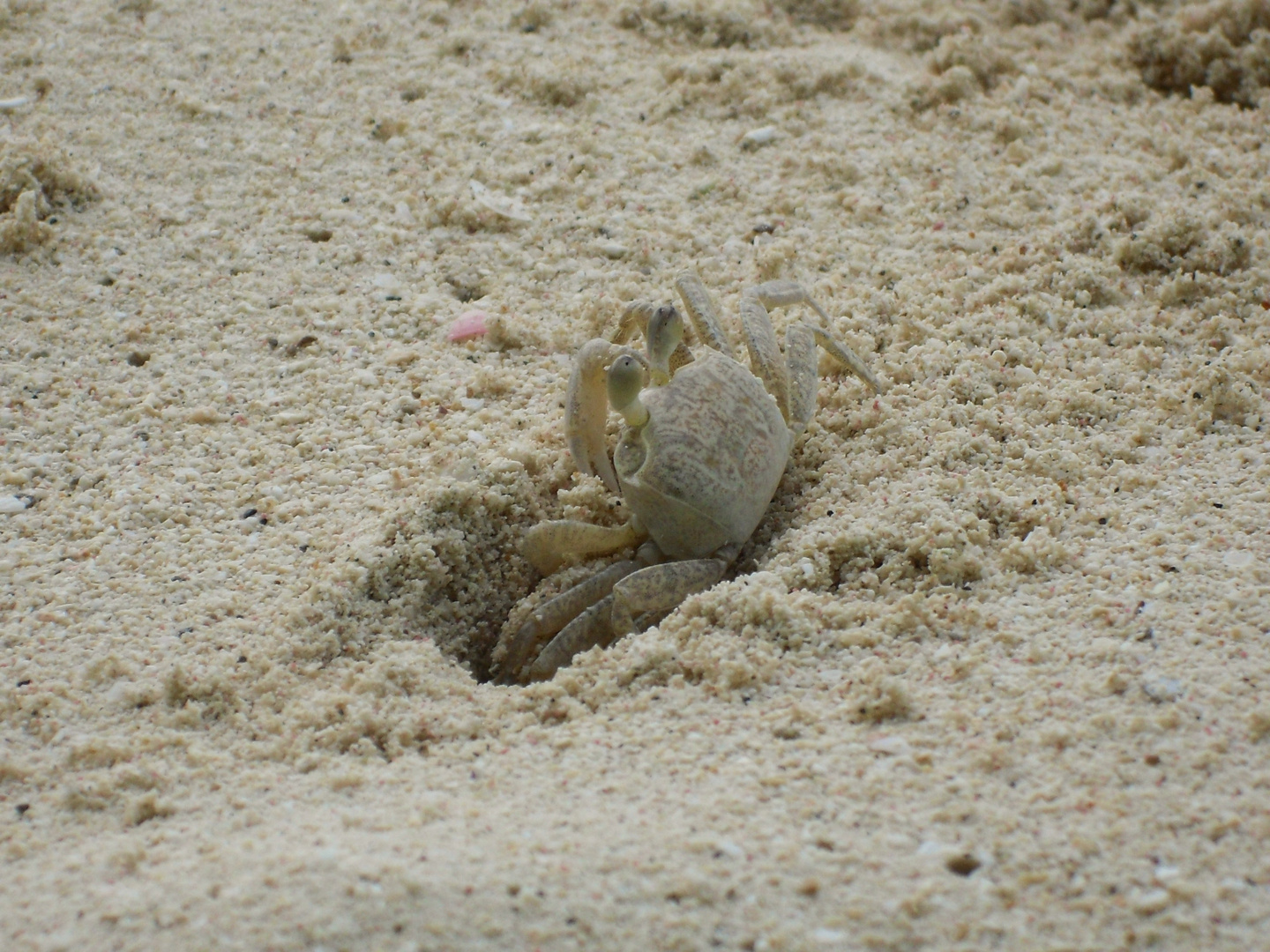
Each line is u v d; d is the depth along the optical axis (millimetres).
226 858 3902
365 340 7141
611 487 5730
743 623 4969
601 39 10422
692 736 4484
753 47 10422
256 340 7133
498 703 4812
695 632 4961
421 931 3566
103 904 3732
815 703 4609
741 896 3678
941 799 4051
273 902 3656
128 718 4762
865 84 9844
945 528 5359
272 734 4699
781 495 6031
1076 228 7883
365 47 10086
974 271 7617
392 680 4953
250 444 6340
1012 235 8039
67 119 8914
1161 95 9891
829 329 6910
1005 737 4320
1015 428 6172
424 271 7789
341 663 5098
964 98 9648
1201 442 6047
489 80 9812
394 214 8273
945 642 4875
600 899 3672
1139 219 8039
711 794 4148
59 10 10156
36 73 9328
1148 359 6699
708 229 8203
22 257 7648
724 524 5367
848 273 7703
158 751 4598
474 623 5750
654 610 5250
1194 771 4086
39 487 6031
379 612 5363
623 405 5125
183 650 5074
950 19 10586
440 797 4266
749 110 9531
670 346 5543
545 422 6414
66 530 5762
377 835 3998
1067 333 7055
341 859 3811
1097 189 8500
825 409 6492
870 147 9094
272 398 6676
